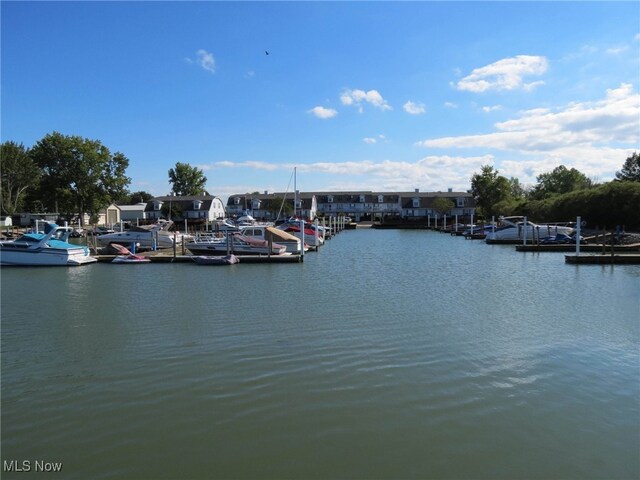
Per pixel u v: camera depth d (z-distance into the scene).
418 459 7.83
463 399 9.93
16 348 13.41
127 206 113.81
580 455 7.90
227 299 20.30
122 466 7.70
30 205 95.25
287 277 27.42
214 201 112.69
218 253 38.41
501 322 16.03
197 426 8.90
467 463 7.72
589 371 11.41
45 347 13.48
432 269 31.00
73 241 57.28
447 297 20.62
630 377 11.02
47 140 75.38
